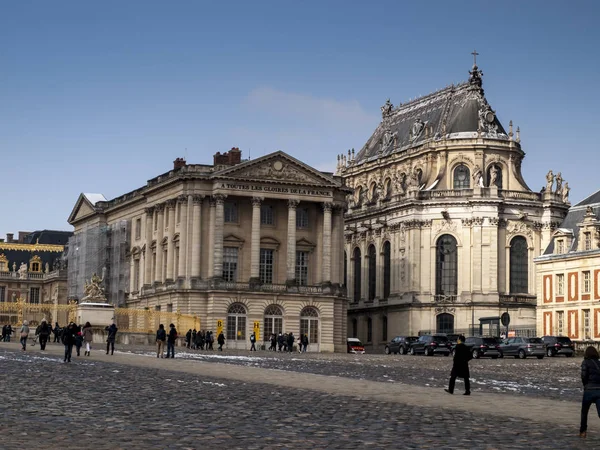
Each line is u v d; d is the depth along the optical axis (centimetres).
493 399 3925
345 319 13025
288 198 12669
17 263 19925
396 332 14800
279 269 12850
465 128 14912
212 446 2386
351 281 16288
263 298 12362
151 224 13775
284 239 12875
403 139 16450
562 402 3875
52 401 3362
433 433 2727
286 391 4088
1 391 3688
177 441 2455
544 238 14438
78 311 11350
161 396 3694
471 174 14675
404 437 2627
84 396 3594
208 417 3009
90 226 16088
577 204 12456
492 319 12888
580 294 11631
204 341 11238
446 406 3553
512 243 14388
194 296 12256
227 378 4881
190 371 5403
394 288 14962
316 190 12850
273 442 2481
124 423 2795
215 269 12306
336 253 13050
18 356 6569
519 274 14375
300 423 2905
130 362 6219
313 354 10919
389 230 15188
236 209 12675
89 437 2483
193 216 12406
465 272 14275
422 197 14625
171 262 12794
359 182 17100
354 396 3906
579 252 11688
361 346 13312
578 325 11625
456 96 15612
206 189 12450
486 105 15150
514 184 14762
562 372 6769
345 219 16488
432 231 14512
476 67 15412
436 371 6600
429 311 14362
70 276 16512
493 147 14712
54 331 10800
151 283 13688
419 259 14575
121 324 11769
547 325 12125
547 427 2934
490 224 14212
